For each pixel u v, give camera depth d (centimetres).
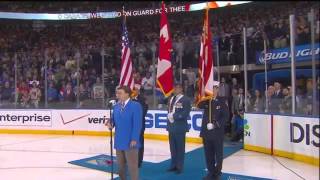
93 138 1394
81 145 1219
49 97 1520
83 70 1478
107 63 1444
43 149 1141
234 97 1236
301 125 918
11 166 901
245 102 1153
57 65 1510
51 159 981
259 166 881
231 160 953
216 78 1309
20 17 2458
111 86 1433
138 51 1403
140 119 631
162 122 1315
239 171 833
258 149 1057
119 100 653
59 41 2561
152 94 1345
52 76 1516
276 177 778
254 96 1146
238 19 2331
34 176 799
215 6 2239
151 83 1345
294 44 959
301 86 1074
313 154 882
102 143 1262
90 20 2589
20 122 1545
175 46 1304
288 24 1282
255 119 1066
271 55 1265
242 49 1359
